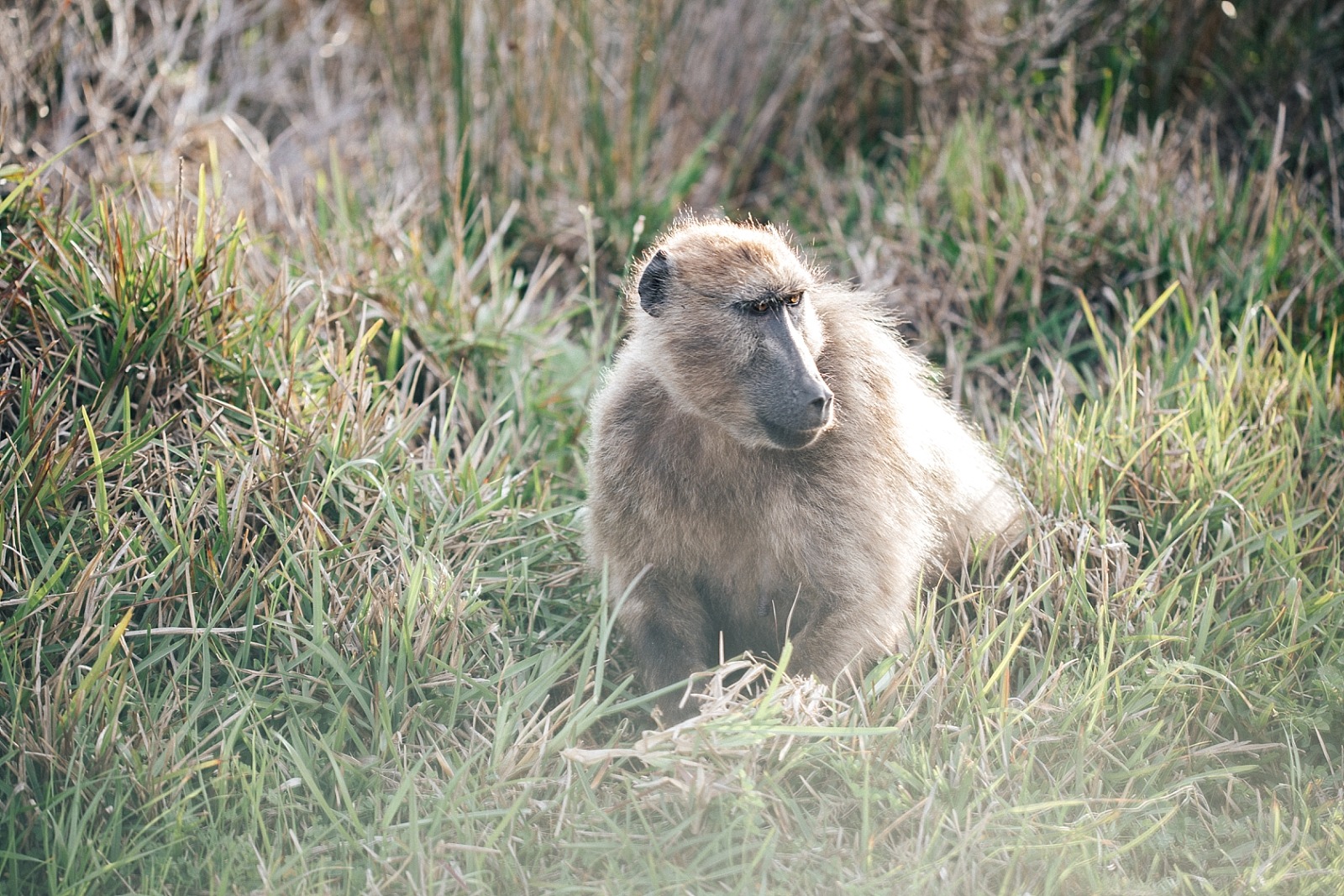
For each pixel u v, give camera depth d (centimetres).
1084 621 867
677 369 809
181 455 905
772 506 823
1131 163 1369
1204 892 676
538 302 1388
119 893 671
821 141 1577
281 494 909
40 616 788
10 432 917
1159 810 732
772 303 791
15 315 956
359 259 1236
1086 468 975
